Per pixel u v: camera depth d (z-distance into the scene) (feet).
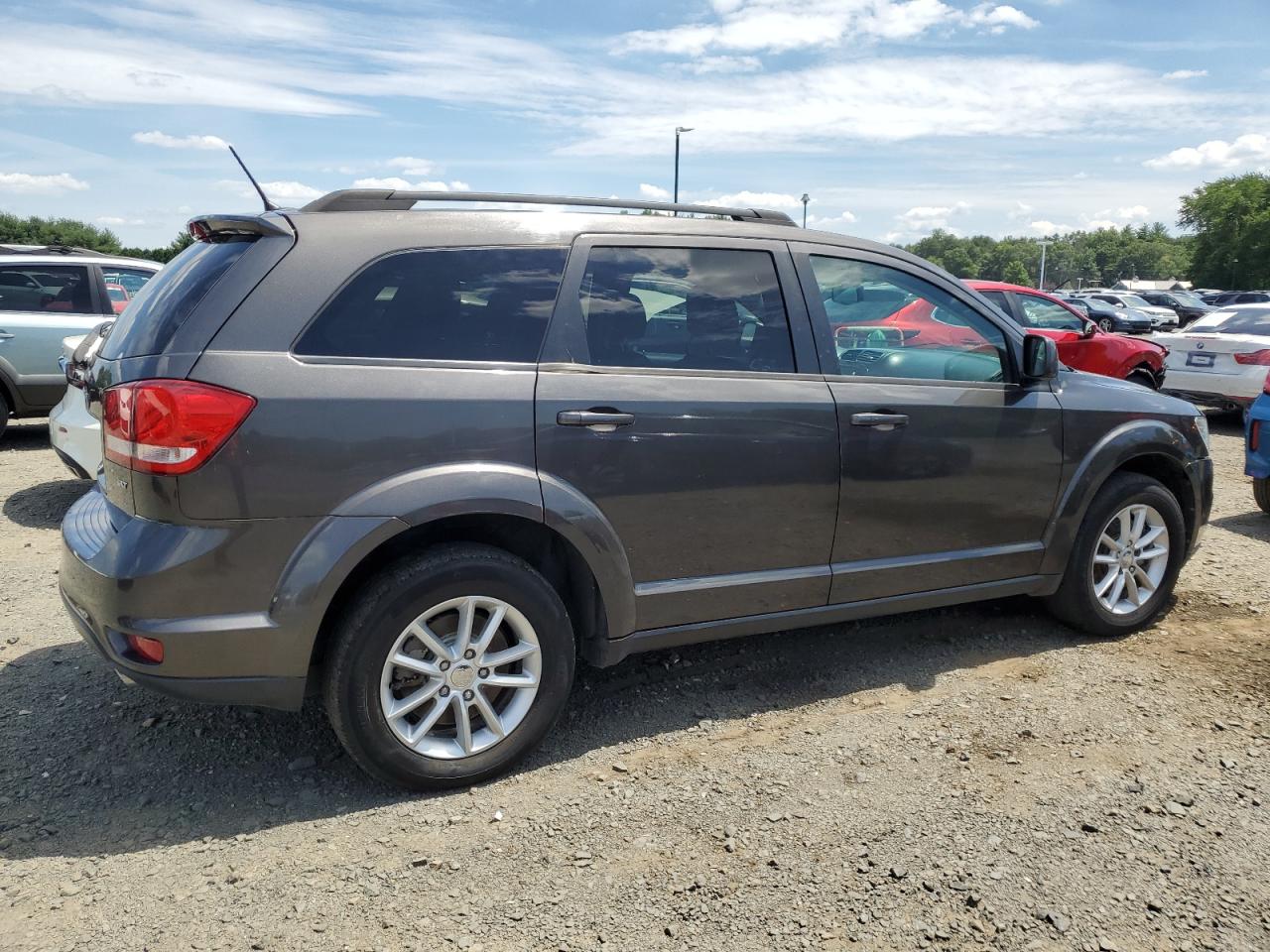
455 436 9.39
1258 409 21.24
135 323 9.61
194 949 7.50
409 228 9.77
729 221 11.66
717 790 9.93
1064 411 13.28
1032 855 8.82
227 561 8.67
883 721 11.53
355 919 7.89
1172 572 14.62
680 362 10.80
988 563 12.97
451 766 9.78
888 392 11.91
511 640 10.24
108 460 9.24
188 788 9.87
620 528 10.33
